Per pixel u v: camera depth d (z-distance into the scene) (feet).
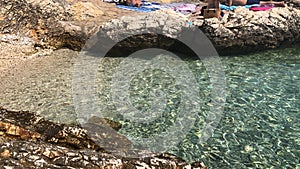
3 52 58.90
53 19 64.64
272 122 38.93
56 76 51.16
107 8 74.23
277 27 61.82
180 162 28.81
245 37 60.18
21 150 26.21
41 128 32.99
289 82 49.01
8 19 65.26
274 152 33.83
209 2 63.46
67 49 62.80
